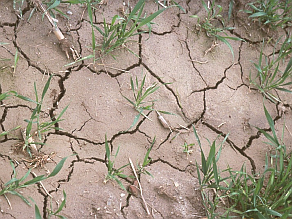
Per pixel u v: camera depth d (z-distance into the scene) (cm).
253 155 87
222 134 87
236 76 91
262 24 95
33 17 88
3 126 82
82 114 84
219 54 92
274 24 95
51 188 79
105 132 84
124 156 83
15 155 80
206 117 88
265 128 89
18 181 76
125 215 79
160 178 82
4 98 80
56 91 85
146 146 84
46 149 81
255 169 86
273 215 81
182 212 81
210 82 90
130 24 91
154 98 87
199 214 81
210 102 89
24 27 88
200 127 87
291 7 94
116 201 80
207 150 85
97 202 79
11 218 76
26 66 85
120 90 87
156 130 85
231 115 88
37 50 87
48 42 87
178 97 88
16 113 83
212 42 93
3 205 77
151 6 93
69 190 79
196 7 95
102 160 82
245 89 91
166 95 88
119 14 91
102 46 88
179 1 94
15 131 81
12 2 88
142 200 80
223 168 85
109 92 86
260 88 91
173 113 87
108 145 83
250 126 88
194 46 92
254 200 78
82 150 82
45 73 86
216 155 85
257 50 94
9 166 79
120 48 89
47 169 80
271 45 95
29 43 87
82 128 83
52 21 87
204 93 89
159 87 88
